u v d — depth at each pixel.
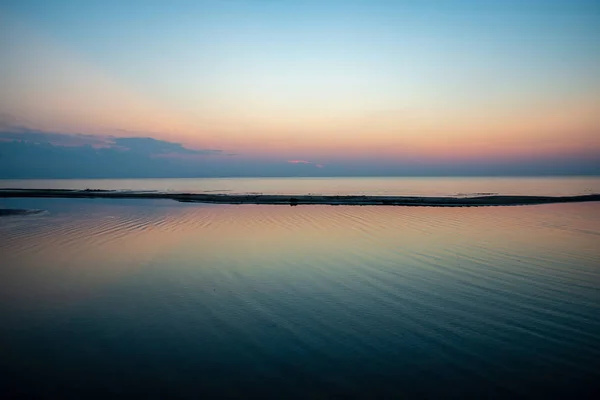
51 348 8.67
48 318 10.43
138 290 12.77
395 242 20.91
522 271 14.96
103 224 28.11
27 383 7.19
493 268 15.40
